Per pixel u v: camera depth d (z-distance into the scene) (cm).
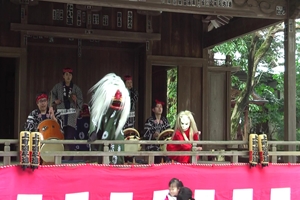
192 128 772
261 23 984
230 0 880
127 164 773
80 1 791
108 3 809
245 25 1044
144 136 867
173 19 1180
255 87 2177
